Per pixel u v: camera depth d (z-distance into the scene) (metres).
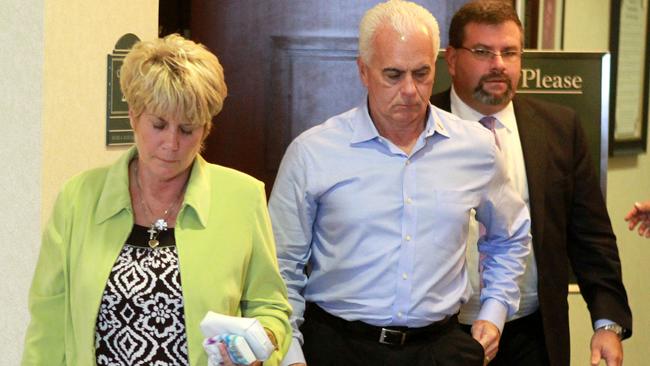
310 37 8.80
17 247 6.21
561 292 6.71
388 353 5.69
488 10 6.68
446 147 5.84
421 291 5.69
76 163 6.32
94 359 4.72
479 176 5.90
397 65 5.52
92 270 4.73
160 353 4.73
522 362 6.72
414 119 5.65
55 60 6.09
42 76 6.02
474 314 6.60
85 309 4.71
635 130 10.60
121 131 6.66
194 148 4.74
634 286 10.75
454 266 5.81
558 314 6.69
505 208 6.09
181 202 4.92
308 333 5.86
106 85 6.52
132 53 4.67
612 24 10.27
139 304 4.70
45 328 4.93
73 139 6.28
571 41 10.02
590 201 6.89
